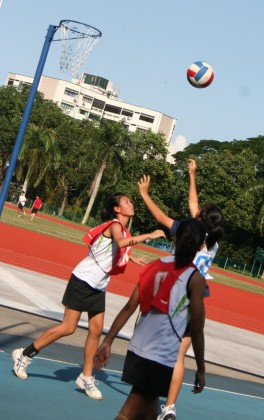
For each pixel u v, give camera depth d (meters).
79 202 91.62
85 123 92.19
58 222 68.44
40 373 8.02
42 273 19.81
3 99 92.56
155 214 6.34
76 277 7.48
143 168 86.19
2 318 10.97
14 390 7.01
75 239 44.00
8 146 90.38
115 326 5.22
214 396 9.30
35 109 93.44
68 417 6.54
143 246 72.31
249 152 88.88
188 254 5.08
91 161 77.06
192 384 9.77
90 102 169.75
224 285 42.47
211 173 83.69
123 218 7.51
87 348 7.57
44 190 90.38
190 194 7.39
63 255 28.75
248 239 87.44
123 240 6.88
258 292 46.06
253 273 81.50
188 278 5.04
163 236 6.52
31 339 9.87
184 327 5.05
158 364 4.95
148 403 5.00
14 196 89.69
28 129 80.00
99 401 7.45
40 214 77.75
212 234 6.59
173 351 5.00
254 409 9.14
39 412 6.46
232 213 81.88
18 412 6.29
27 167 87.81
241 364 12.95
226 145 103.31
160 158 87.75
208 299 27.80
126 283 23.77
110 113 173.00
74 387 7.76
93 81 170.25
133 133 86.75
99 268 7.44
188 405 8.34
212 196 83.50
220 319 20.62
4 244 27.11
